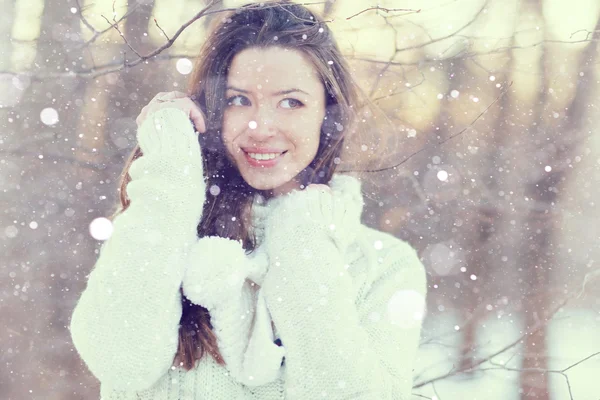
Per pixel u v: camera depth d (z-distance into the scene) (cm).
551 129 645
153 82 449
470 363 365
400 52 304
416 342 203
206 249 186
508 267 582
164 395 184
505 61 394
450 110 460
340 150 226
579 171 649
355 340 181
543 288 561
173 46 341
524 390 411
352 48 295
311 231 194
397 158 366
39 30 501
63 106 447
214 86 207
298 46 206
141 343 175
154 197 191
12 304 464
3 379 423
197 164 201
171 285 180
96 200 465
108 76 428
